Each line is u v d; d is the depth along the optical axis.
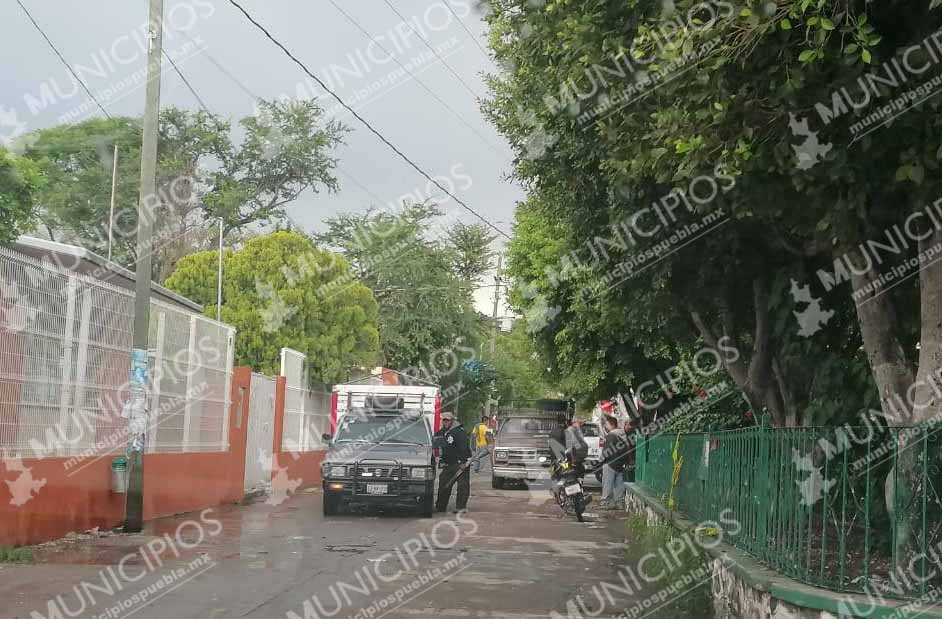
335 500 19.03
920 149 8.01
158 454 17.45
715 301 15.66
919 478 7.02
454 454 20.86
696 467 14.30
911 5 8.13
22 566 11.40
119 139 40.56
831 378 11.68
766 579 8.34
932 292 8.02
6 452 12.33
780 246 13.15
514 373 56.53
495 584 11.19
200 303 33.56
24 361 12.71
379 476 18.97
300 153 43.00
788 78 8.12
